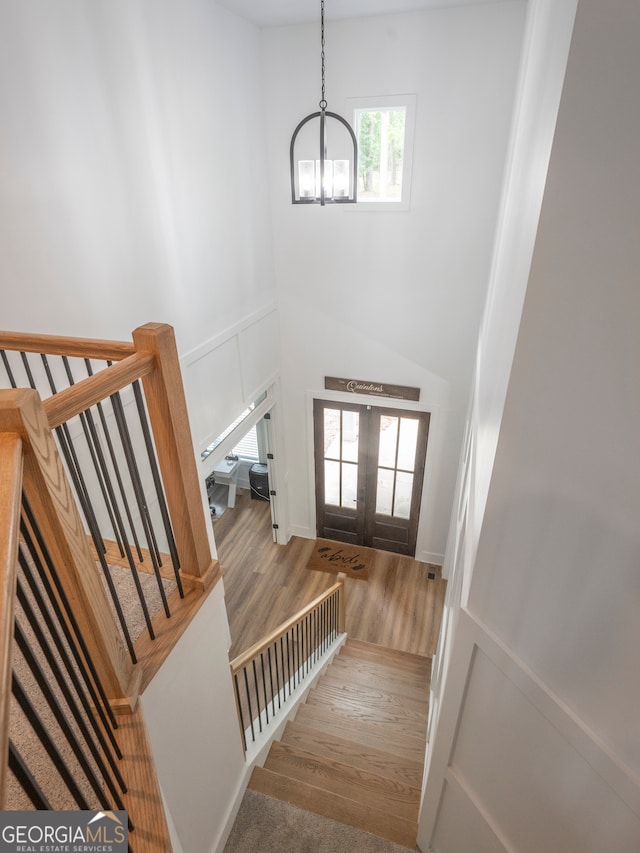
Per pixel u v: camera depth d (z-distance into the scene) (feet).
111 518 5.05
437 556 19.98
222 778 7.65
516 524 4.56
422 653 16.29
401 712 12.08
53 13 7.87
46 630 5.41
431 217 14.62
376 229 15.26
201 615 6.39
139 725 4.76
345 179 11.97
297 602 18.34
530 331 3.79
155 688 5.51
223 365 14.48
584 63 2.88
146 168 10.39
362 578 19.48
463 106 13.14
